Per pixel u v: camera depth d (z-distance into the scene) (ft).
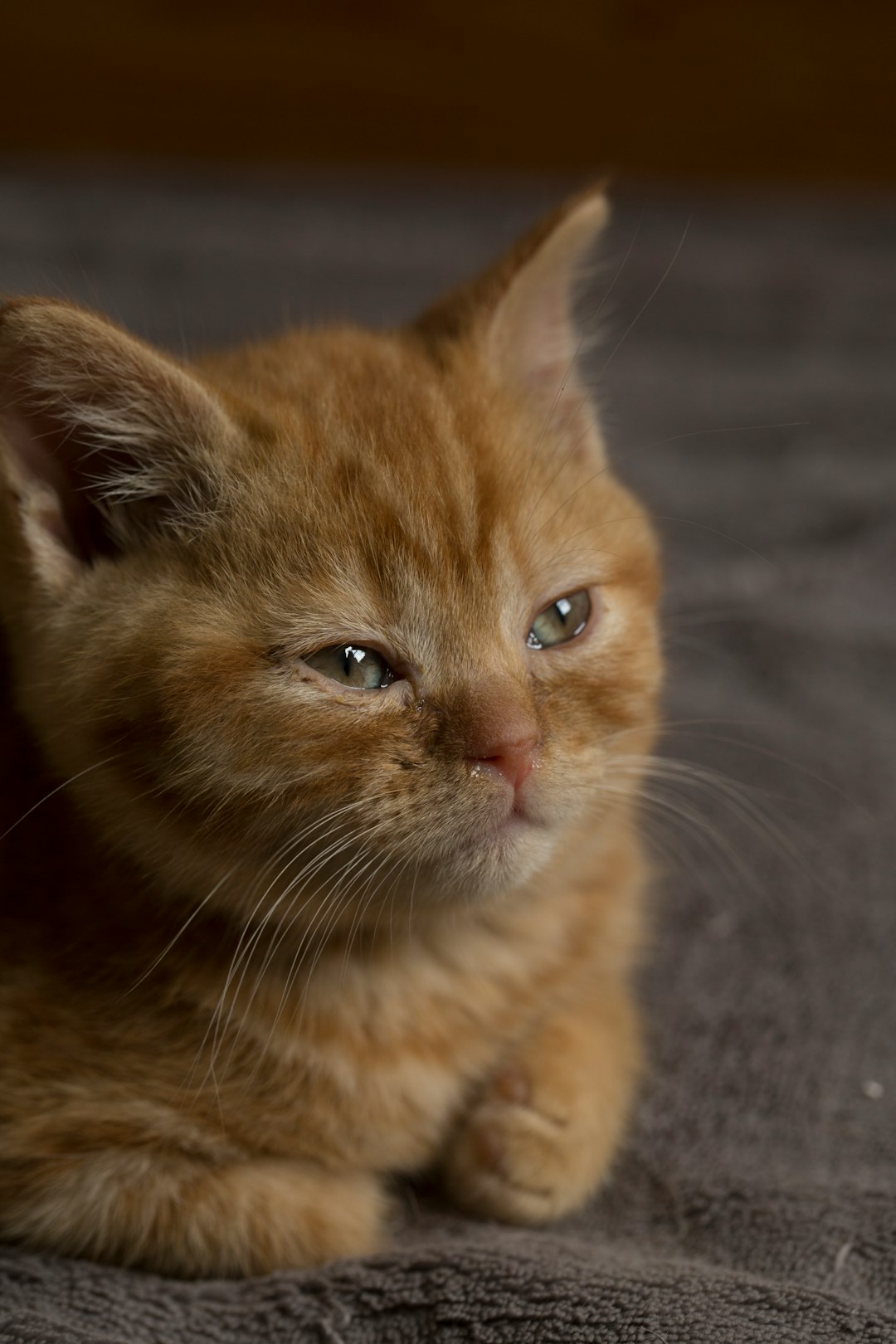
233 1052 1.32
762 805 1.58
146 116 3.29
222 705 1.27
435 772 1.28
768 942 1.49
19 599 1.31
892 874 1.53
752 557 1.81
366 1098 1.33
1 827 1.36
